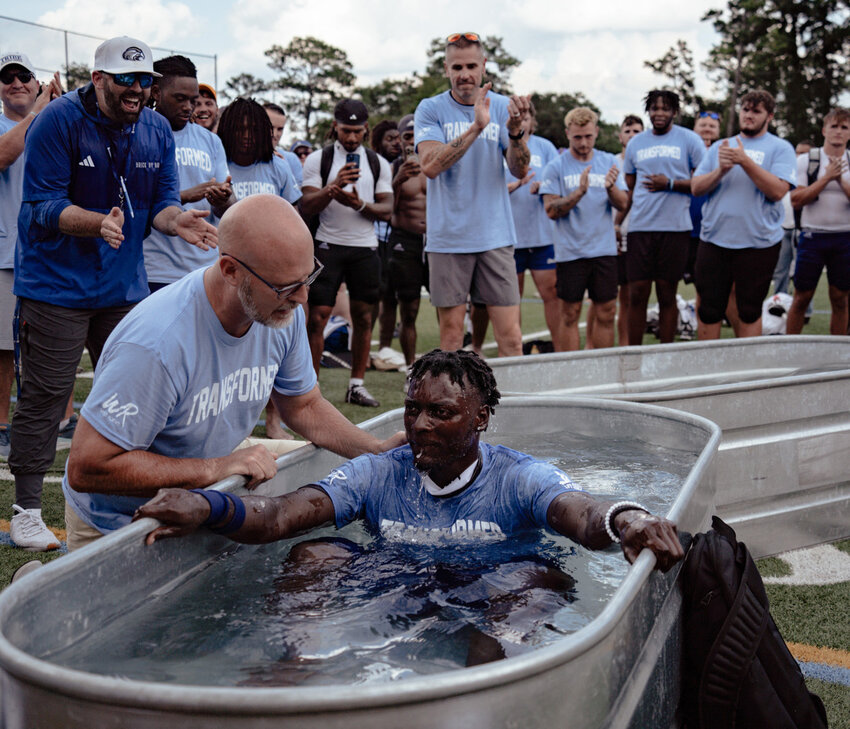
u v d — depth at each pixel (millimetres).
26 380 3432
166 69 4602
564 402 3412
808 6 56594
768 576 3305
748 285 6586
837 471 3674
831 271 7531
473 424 2221
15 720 1318
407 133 7352
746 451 3361
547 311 7715
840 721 2330
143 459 2148
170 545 1933
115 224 2984
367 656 1674
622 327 8477
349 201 5680
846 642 2785
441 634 1776
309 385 2645
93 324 3520
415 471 2375
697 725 2070
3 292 4719
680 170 7090
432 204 5270
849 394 3686
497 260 5273
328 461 2742
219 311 2207
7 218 4648
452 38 5156
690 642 2061
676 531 1854
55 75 4484
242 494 2199
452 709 1238
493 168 5215
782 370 4777
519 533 2340
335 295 5902
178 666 1599
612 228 6820
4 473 4656
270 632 1763
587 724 1450
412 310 7398
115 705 1217
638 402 3311
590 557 2227
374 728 1205
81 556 1632
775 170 6395
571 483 2262
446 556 2199
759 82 59812
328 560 2150
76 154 3236
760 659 2035
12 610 1447
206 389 2271
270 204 2088
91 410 2139
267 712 1177
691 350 4539
